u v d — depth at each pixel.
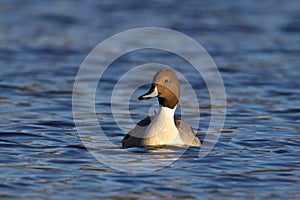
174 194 9.96
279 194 10.04
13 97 16.88
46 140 12.87
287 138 13.38
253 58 22.42
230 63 21.67
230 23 27.83
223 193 10.04
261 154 12.14
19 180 10.44
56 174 10.76
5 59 21.53
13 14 28.72
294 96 17.59
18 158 11.59
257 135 13.61
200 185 10.35
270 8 30.86
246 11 30.14
